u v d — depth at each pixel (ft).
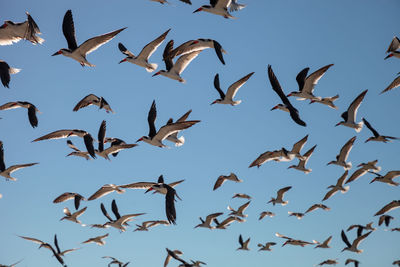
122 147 80.18
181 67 78.84
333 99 77.71
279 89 61.77
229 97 82.43
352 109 83.56
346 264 101.60
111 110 84.94
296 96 74.90
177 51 76.48
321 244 102.83
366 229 103.30
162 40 74.69
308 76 73.26
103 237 96.17
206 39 74.95
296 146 86.63
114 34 67.92
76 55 67.41
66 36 68.03
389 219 92.48
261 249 114.42
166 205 58.75
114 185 84.43
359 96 82.58
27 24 65.31
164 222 101.86
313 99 74.33
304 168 96.58
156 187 69.92
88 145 80.48
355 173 94.32
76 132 81.76
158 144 72.13
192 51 77.15
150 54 75.51
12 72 70.59
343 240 103.04
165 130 70.64
